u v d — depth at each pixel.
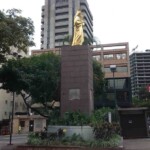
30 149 17.34
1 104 63.56
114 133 18.77
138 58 104.69
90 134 18.00
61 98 21.20
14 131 60.69
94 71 41.47
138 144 22.14
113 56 69.50
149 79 102.62
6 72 23.61
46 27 99.50
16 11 20.98
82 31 23.28
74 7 96.25
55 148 16.84
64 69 21.67
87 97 20.86
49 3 101.31
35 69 29.89
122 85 67.25
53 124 19.34
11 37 19.03
